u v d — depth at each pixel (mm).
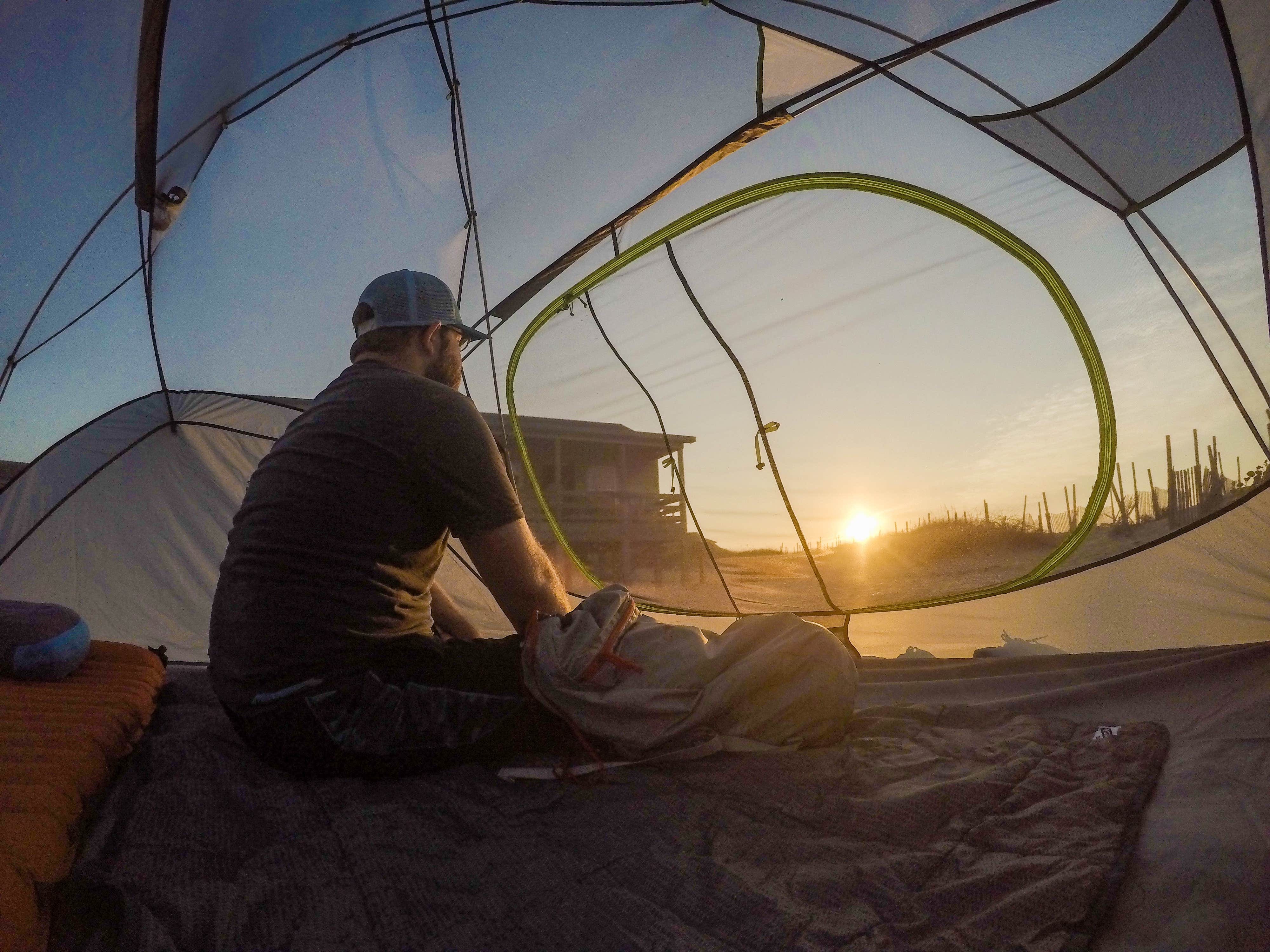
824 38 3084
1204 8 2586
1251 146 2742
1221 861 1378
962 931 1169
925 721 2393
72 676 2406
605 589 1987
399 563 1836
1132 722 2250
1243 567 3059
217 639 1859
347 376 1947
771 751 1914
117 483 3809
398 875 1358
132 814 1621
